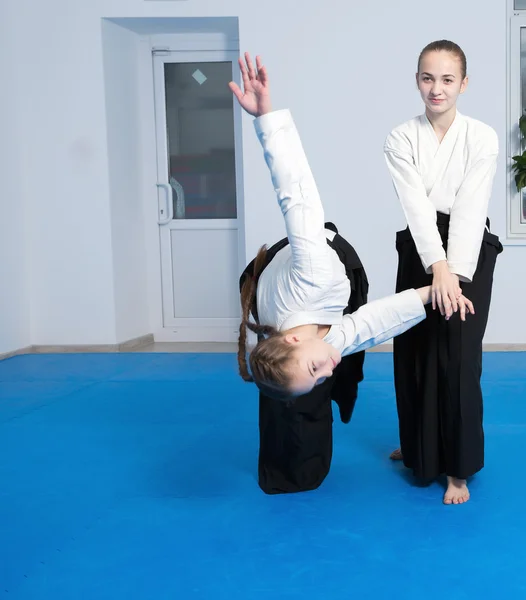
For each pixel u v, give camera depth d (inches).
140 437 125.6
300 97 205.3
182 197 233.6
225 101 228.2
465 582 70.9
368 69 203.2
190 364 192.2
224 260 232.2
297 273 72.1
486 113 202.2
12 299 211.5
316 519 88.0
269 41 205.0
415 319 78.8
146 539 83.1
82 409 146.4
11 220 211.2
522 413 135.0
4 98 208.1
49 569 75.9
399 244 97.0
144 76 229.8
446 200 88.4
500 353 199.0
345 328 75.8
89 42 209.5
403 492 96.9
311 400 95.0
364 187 205.9
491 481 100.0
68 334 218.4
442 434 93.0
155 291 236.4
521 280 204.1
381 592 69.2
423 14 200.7
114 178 216.1
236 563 76.4
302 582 71.7
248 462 110.9
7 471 108.7
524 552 77.5
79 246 215.5
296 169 71.4
